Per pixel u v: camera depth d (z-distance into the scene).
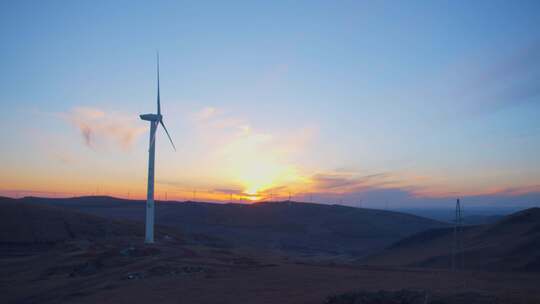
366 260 100.88
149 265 55.91
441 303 25.36
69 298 39.88
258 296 35.66
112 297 38.19
